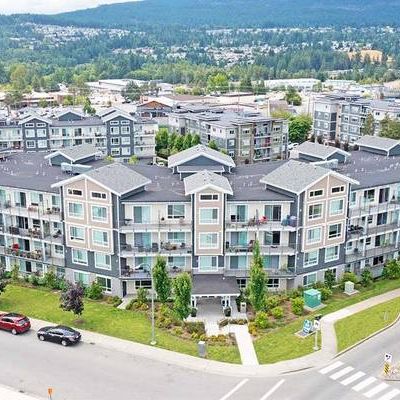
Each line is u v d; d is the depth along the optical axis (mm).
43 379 53969
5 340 62031
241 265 73125
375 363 55438
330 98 183250
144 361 57156
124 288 73250
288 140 168375
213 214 70062
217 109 176375
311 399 50062
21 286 76188
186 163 83500
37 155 96938
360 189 75938
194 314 66875
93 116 158125
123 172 74500
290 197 71250
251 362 56594
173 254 71500
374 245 80312
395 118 160875
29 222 78000
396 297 70938
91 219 71812
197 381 53281
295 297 70938
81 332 63500
